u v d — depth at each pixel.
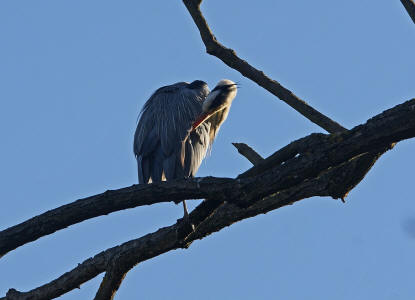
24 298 11.62
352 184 10.33
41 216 10.07
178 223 10.70
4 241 10.12
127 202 9.59
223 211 10.88
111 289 11.22
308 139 8.63
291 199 10.67
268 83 11.23
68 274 11.44
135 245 10.97
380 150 9.55
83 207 9.83
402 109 7.92
